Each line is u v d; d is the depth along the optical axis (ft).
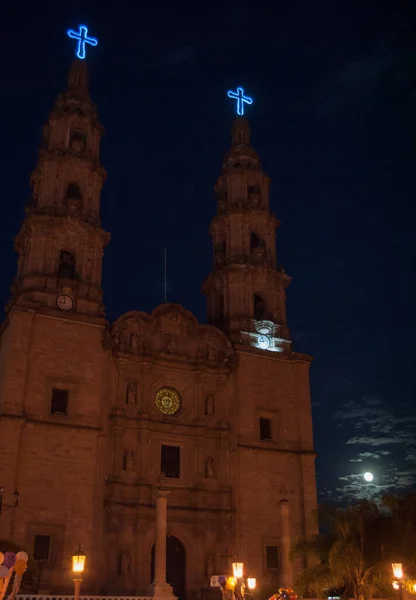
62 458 172.86
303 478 201.26
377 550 143.54
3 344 186.80
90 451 176.65
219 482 190.80
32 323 181.88
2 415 168.04
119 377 188.34
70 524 167.73
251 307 219.82
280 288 229.45
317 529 193.98
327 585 141.49
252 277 225.56
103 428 180.65
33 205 207.31
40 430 173.17
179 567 180.24
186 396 197.77
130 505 175.63
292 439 206.80
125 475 178.81
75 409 179.32
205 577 178.70
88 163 211.00
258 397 206.69
